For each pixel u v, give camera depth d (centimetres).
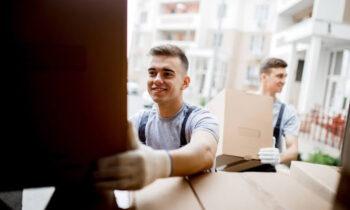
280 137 250
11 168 61
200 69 2559
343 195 68
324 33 898
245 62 2470
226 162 183
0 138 60
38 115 61
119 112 65
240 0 2436
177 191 84
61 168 63
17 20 58
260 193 86
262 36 2422
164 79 143
